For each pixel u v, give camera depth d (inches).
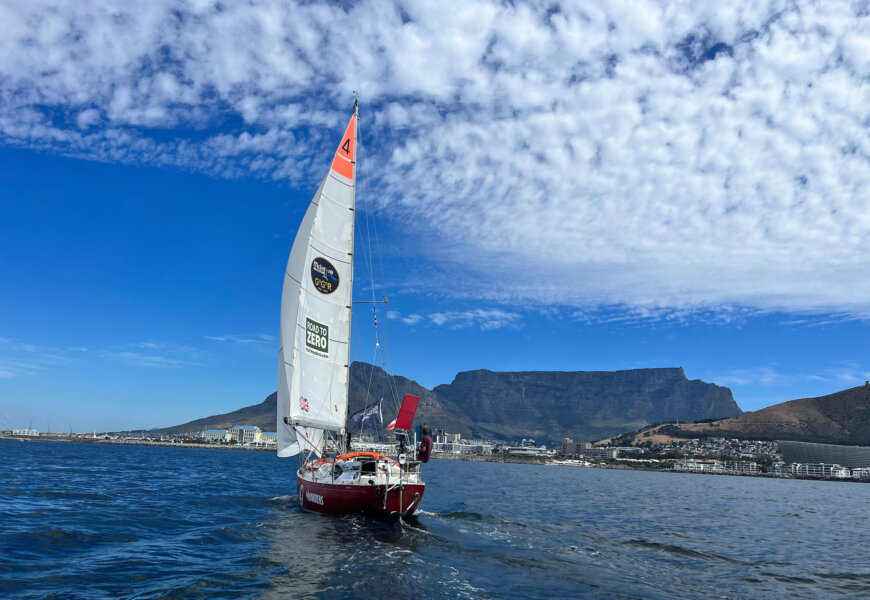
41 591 585.3
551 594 641.6
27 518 1015.6
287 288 1205.7
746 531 1339.8
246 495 1599.4
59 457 3996.1
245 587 622.5
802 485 6850.4
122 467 2989.7
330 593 605.3
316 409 1141.7
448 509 1387.8
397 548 827.4
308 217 1190.9
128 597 578.6
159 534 925.2
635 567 820.0
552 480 4128.9
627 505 1951.3
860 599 699.4
